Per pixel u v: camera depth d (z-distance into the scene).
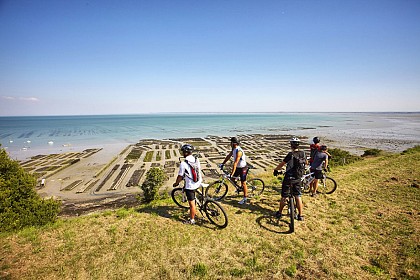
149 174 14.44
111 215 7.64
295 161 6.33
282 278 4.50
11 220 7.46
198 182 6.57
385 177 11.23
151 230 6.38
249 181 9.47
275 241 5.76
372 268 4.66
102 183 22.59
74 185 22.02
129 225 6.70
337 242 5.64
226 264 4.93
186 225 6.65
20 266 4.98
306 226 6.49
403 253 5.10
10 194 8.05
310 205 7.98
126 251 5.41
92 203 17.22
